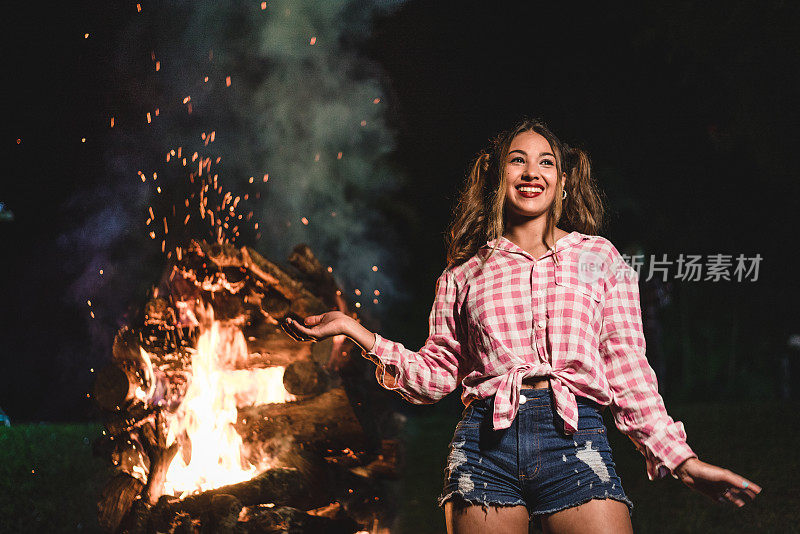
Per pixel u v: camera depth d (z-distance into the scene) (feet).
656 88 42.39
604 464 7.98
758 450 26.81
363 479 15.25
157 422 13.39
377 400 15.10
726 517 21.38
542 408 8.07
